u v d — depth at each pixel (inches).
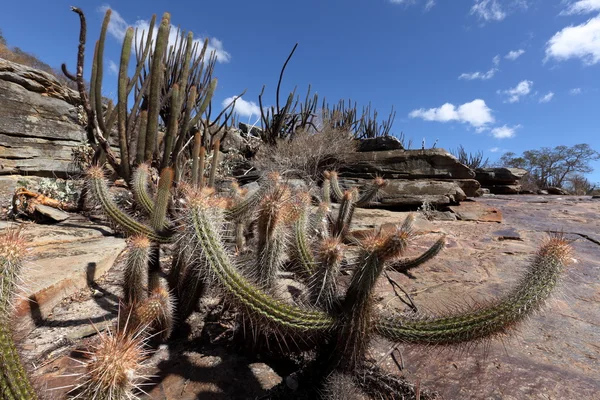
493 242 189.0
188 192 64.3
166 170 105.9
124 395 40.6
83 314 87.6
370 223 196.5
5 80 200.8
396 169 310.3
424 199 267.3
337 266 61.4
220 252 57.4
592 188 1155.3
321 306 60.9
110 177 190.5
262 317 56.6
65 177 227.5
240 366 69.6
